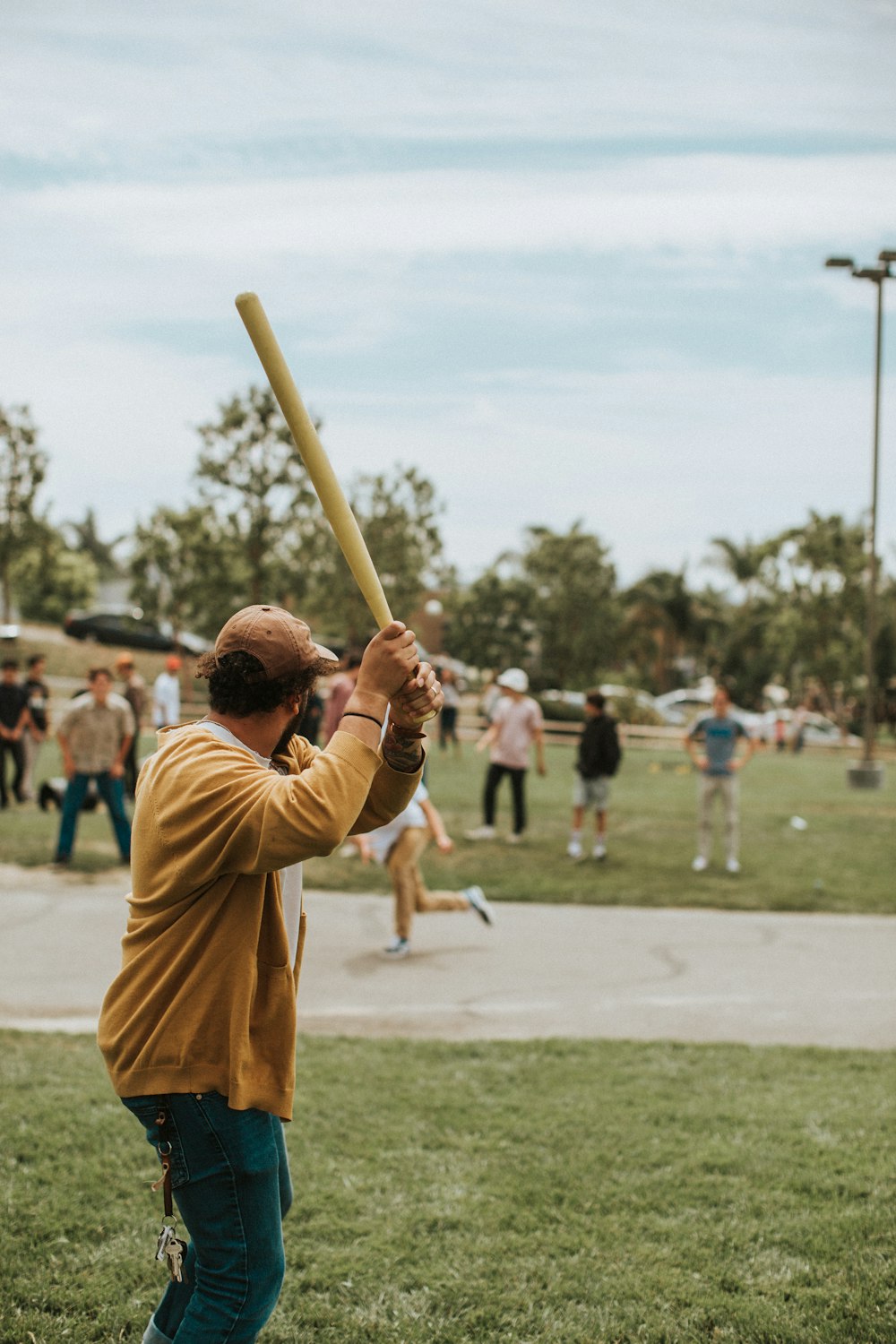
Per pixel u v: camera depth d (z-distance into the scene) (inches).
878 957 323.0
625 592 2142.0
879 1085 211.2
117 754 436.8
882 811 717.9
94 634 1679.4
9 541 1300.4
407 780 95.3
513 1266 138.0
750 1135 182.7
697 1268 138.4
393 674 86.2
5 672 605.3
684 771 1030.4
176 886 84.4
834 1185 162.2
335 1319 125.3
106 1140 172.2
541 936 340.8
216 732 90.5
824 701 1929.1
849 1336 123.2
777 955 323.6
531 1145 177.0
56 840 473.4
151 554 1312.7
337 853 469.4
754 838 572.7
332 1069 212.2
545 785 803.4
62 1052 218.7
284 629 90.9
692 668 2465.6
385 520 1246.9
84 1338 120.7
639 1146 177.0
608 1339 123.0
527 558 1830.7
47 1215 147.3
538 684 1873.8
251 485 1075.9
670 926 358.0
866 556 1801.2
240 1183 86.3
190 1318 86.6
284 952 88.6
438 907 322.7
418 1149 174.2
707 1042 241.4
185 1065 85.2
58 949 313.3
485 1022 257.4
